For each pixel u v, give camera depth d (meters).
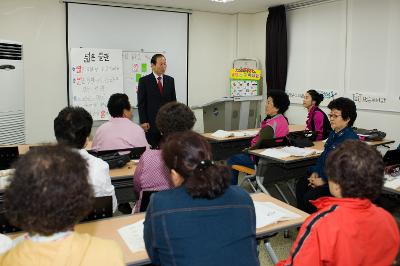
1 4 5.09
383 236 1.32
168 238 1.19
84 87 5.67
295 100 6.32
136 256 1.54
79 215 0.92
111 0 5.76
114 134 3.04
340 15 5.44
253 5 6.21
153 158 2.14
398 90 4.77
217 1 5.76
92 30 5.73
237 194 1.30
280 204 2.14
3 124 4.32
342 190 1.32
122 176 2.66
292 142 3.90
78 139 2.04
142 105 4.81
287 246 3.22
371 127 5.15
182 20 6.46
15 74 4.45
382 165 1.31
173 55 6.45
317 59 5.85
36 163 0.88
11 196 0.87
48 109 5.59
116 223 1.85
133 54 6.07
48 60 5.51
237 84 6.88
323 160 3.10
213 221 1.21
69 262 0.89
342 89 5.50
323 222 1.30
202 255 1.17
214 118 5.92
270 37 6.43
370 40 5.06
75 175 0.90
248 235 1.25
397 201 2.88
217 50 6.98
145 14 6.11
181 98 6.64
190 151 1.27
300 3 6.00
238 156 4.09
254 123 6.15
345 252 1.26
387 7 4.82
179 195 1.24
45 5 5.39
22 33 5.28
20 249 0.90
